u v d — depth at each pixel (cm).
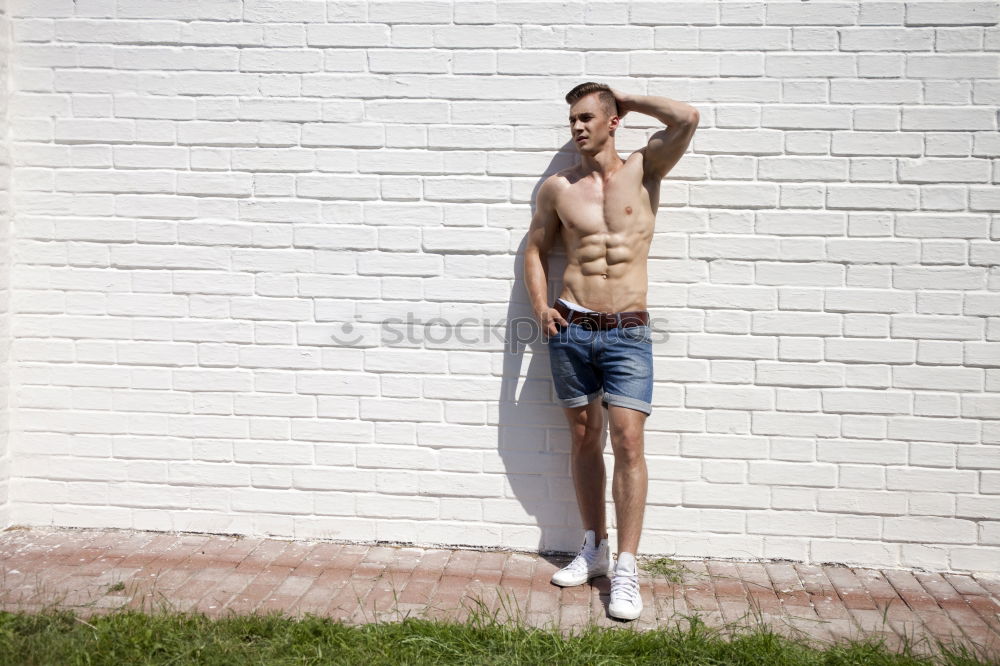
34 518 385
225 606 305
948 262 345
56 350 379
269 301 371
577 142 325
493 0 352
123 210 372
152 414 379
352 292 368
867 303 349
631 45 349
